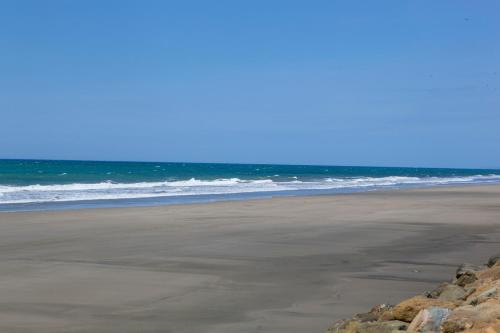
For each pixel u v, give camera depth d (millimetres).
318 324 7488
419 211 25438
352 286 9906
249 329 7230
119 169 113688
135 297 8859
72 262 11883
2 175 70375
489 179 96062
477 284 7734
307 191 45500
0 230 17047
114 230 17344
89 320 7570
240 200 31578
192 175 92250
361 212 24469
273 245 14617
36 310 8031
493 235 17484
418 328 5477
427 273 11258
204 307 8305
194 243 14750
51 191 39312
